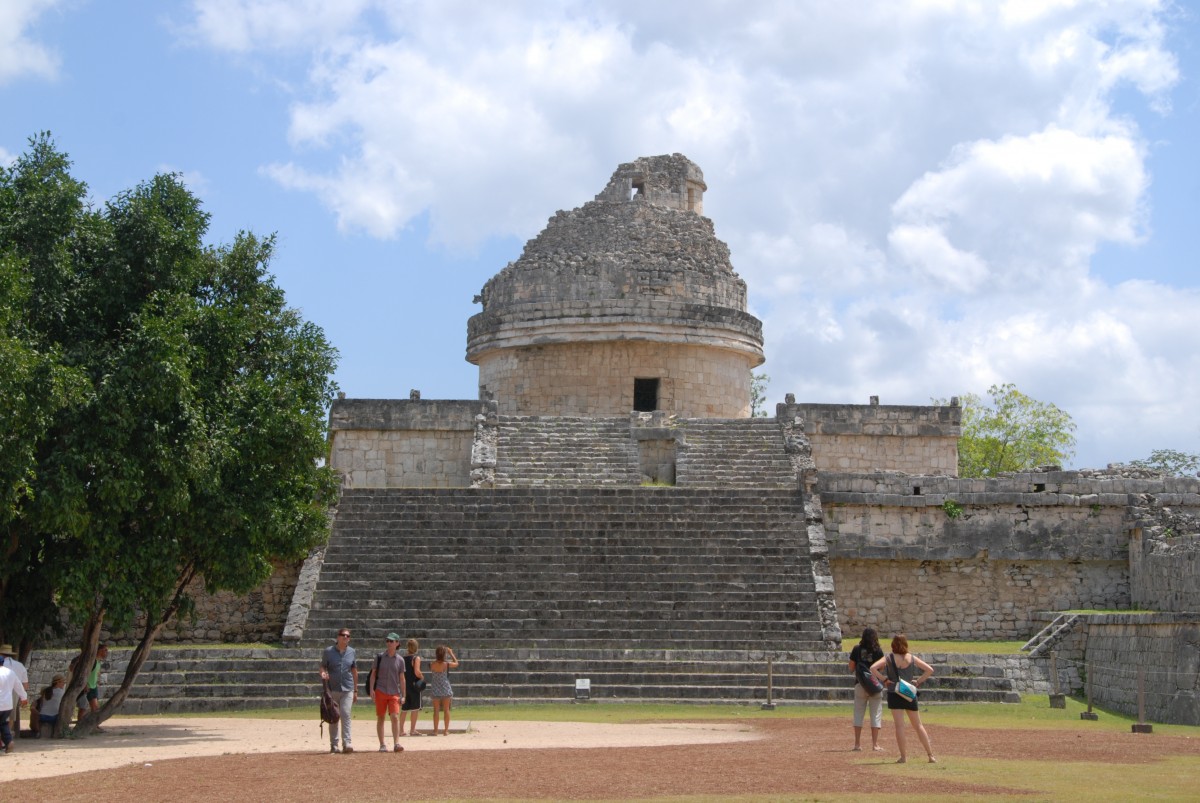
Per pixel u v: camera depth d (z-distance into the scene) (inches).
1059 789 577.9
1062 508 1449.3
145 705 1061.8
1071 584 1438.2
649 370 1878.7
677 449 1605.6
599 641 1200.8
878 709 748.0
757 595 1259.8
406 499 1423.5
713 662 1137.4
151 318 870.4
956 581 1445.6
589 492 1433.3
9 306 826.2
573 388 1878.7
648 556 1318.9
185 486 887.1
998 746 780.6
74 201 917.2
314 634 1223.5
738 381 1951.3
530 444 1636.3
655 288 1875.0
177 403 887.7
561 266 1892.2
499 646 1197.7
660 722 960.3
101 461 848.9
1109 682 1152.2
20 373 799.7
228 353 946.7
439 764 697.6
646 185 2009.1
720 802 548.4
